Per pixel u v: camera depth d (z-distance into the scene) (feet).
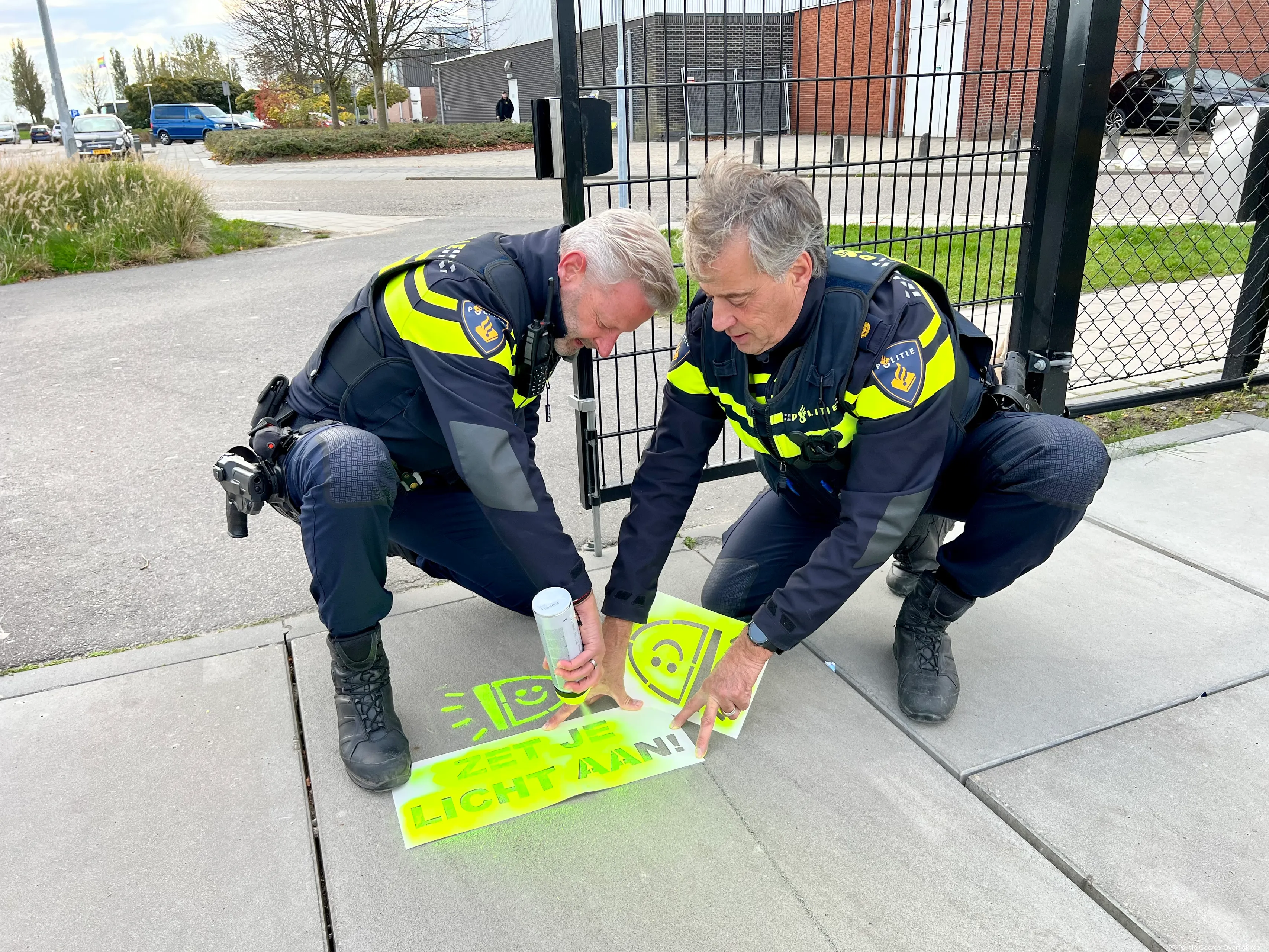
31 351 16.37
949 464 6.01
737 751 5.78
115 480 10.39
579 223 6.91
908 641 6.16
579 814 5.27
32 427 12.25
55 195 28.04
